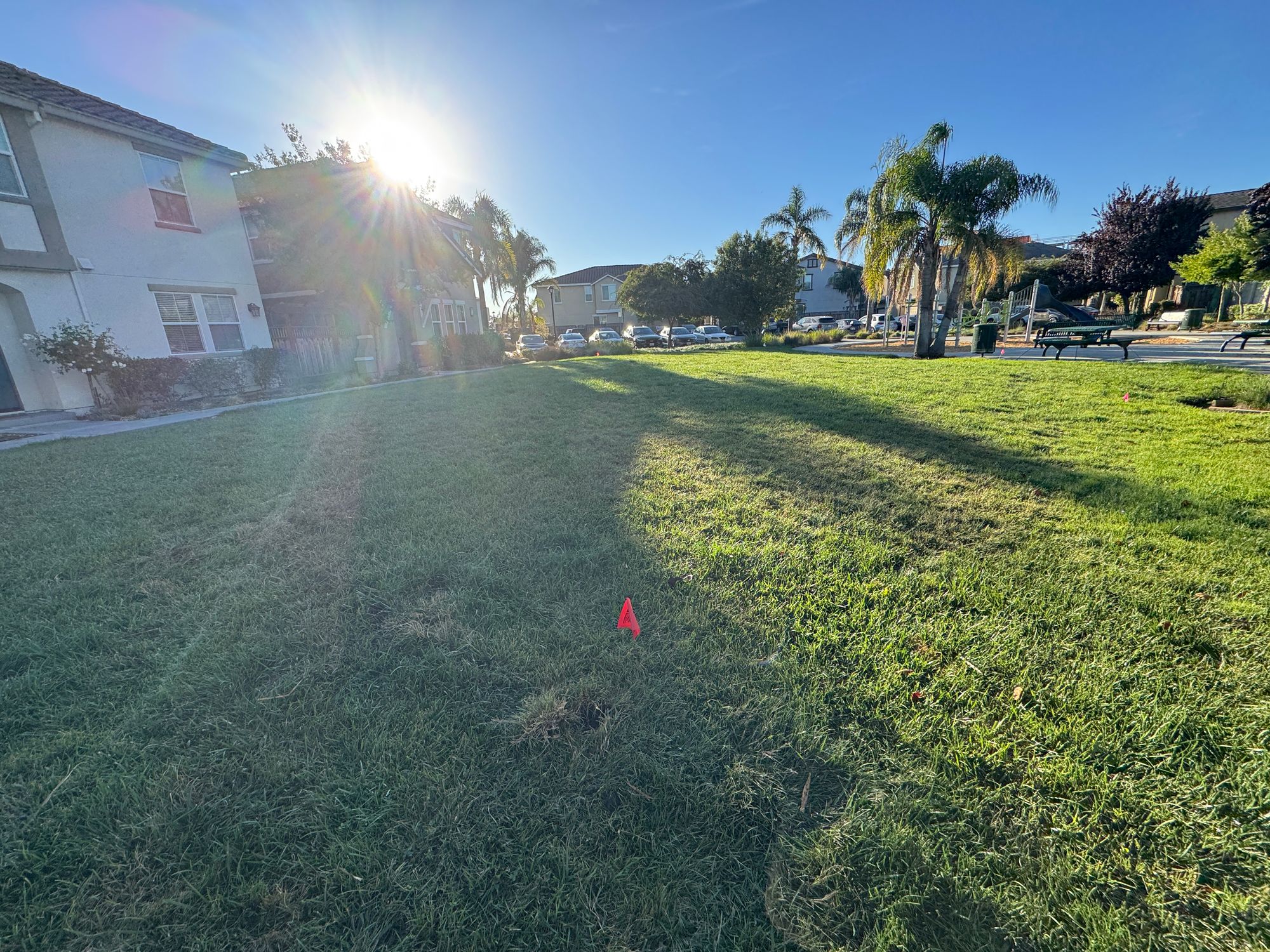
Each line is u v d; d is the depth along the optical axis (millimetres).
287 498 4145
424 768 1606
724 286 25125
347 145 16328
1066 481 3945
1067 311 21969
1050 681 1925
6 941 1198
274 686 1986
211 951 1179
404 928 1225
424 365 18047
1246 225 20078
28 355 9688
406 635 2279
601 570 2822
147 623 2428
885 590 2537
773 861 1354
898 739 1698
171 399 11219
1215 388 7438
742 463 4707
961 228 14258
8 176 9289
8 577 2914
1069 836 1396
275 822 1462
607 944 1183
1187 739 1670
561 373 14180
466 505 3842
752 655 2107
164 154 11805
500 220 33562
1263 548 2814
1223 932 1191
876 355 17078
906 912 1243
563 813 1469
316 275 14797
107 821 1469
